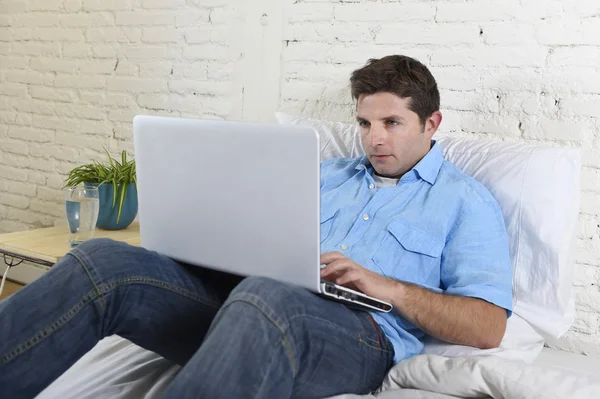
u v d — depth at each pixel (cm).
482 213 158
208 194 126
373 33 224
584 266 192
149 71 279
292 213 117
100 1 290
